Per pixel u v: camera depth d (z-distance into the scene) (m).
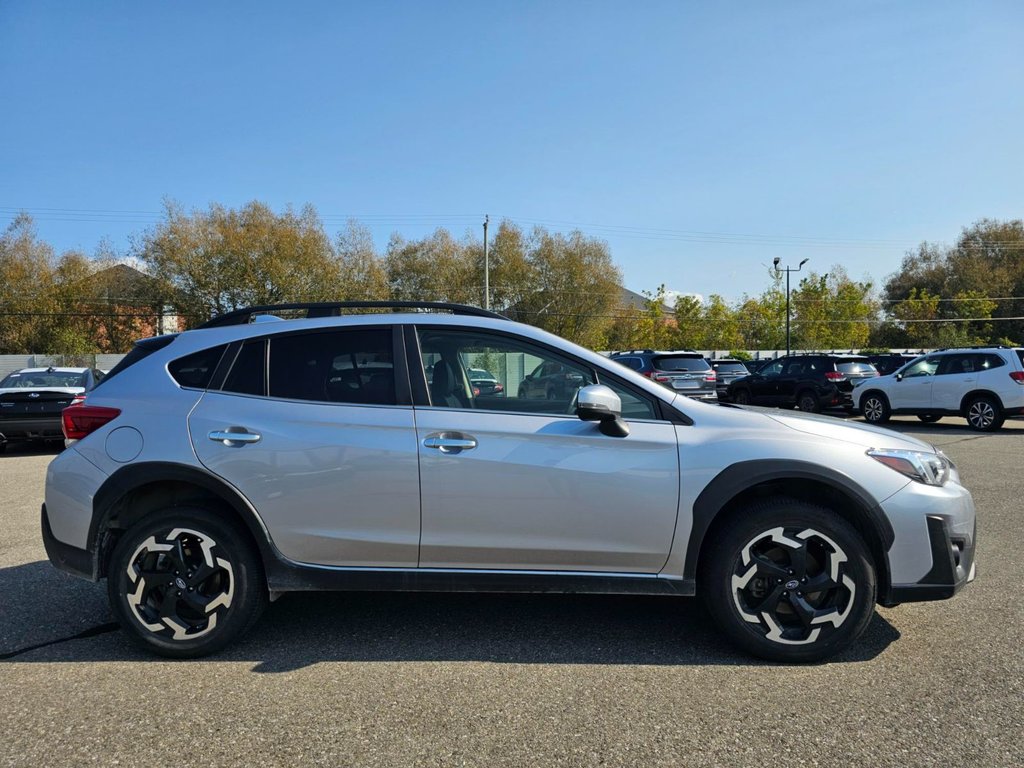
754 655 3.43
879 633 3.75
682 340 53.69
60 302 41.78
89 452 3.57
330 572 3.49
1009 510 6.48
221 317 4.07
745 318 55.16
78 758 2.62
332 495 3.45
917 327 59.75
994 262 70.88
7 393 10.94
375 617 4.07
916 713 2.89
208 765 2.58
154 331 44.03
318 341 3.69
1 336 41.53
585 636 3.76
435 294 51.81
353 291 44.56
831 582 3.33
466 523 3.43
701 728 2.80
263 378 3.63
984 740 2.69
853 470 3.36
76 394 11.15
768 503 3.37
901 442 3.59
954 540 3.42
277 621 4.02
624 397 3.56
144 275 43.25
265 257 42.28
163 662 3.48
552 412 3.55
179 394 3.63
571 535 3.42
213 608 3.47
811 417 3.78
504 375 3.62
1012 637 3.66
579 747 2.67
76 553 3.58
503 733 2.78
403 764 2.57
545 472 3.40
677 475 3.39
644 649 3.58
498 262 52.62
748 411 3.67
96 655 3.56
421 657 3.51
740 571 3.37
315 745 2.70
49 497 3.65
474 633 3.82
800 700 3.02
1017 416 13.26
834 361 17.56
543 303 52.56
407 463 3.43
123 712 2.97
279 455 3.46
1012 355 13.44
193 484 3.53
